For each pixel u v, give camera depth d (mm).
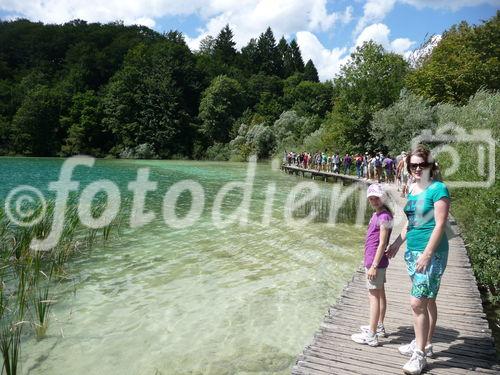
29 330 6246
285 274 9039
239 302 7516
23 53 91250
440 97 32906
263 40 120500
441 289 6914
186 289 8047
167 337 6211
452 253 9320
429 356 4578
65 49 93438
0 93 72312
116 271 8938
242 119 73250
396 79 40031
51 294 7602
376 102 38531
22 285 7172
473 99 24781
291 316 6996
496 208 10586
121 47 89125
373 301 4836
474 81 32312
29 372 5223
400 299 6469
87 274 8703
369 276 4773
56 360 5512
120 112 68625
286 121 60906
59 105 69000
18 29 95625
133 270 9031
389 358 4602
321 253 10711
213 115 73625
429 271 4047
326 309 7309
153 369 5379
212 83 79625
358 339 4953
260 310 7203
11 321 6434
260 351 5863
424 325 4203
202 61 92875
